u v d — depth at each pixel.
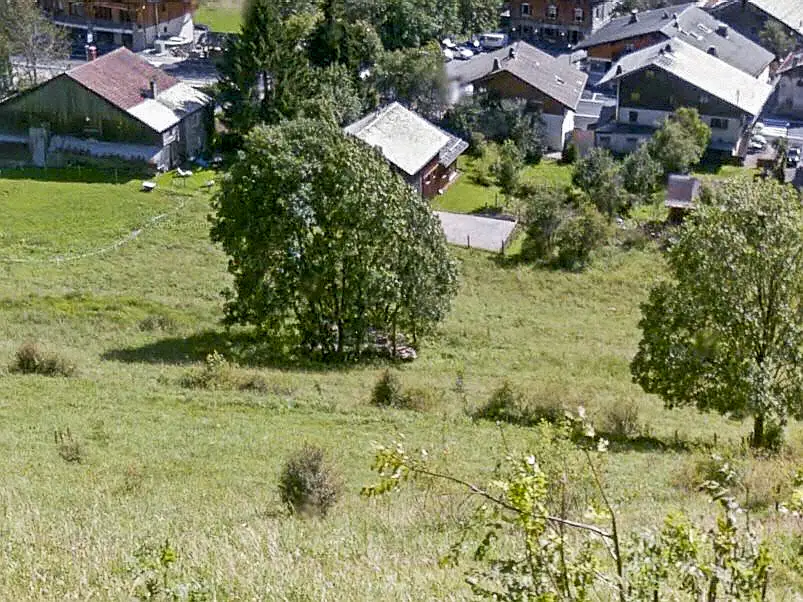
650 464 21.78
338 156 33.44
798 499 7.22
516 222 51.91
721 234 25.31
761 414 24.86
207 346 33.75
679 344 25.77
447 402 27.92
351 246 33.31
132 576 9.77
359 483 19.38
